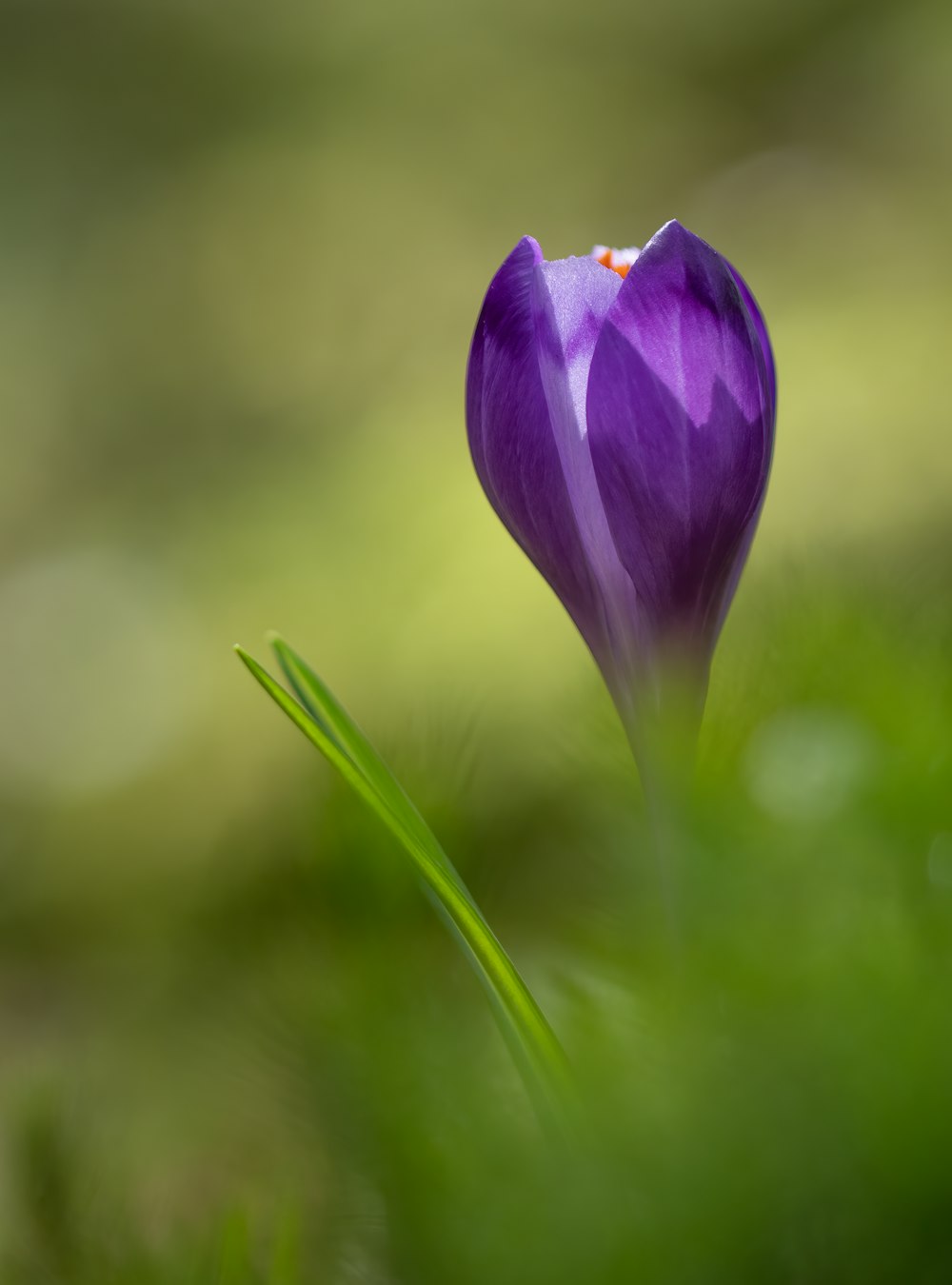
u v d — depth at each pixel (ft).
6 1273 1.64
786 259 6.62
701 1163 1.51
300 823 1.68
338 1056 1.61
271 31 9.15
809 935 1.56
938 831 1.60
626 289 1.69
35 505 7.20
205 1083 1.70
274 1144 1.69
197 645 5.71
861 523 4.39
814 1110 1.51
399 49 8.95
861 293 5.92
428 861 1.65
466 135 8.39
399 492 5.75
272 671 5.28
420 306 7.42
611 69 8.60
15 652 6.12
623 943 1.61
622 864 1.64
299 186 8.32
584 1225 1.52
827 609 1.71
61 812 5.35
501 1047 1.64
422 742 1.70
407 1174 1.58
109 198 8.61
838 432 4.92
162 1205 1.68
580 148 8.14
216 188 8.43
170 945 1.83
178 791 5.28
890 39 7.93
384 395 6.90
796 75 8.14
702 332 1.68
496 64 8.72
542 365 1.70
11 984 4.38
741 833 1.60
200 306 7.89
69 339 7.92
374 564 5.37
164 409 7.45
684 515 1.69
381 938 1.64
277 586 5.73
